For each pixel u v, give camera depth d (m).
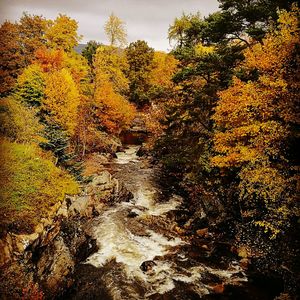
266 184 13.88
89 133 35.06
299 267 12.22
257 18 16.89
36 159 16.20
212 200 19.38
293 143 13.57
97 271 14.67
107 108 38.22
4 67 28.55
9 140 16.78
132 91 57.16
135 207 22.52
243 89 14.71
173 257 16.06
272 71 13.95
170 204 23.55
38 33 34.41
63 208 15.76
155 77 55.53
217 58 18.16
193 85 24.09
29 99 24.02
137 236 18.19
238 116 15.19
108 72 43.81
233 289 13.48
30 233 12.16
